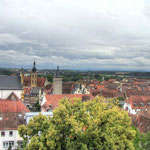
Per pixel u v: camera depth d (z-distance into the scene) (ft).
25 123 161.68
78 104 114.93
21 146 154.51
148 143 104.88
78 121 107.24
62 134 100.99
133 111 262.67
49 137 91.66
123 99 342.23
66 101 116.98
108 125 105.40
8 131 153.38
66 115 99.60
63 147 99.96
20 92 290.15
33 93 437.58
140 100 272.51
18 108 193.06
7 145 153.89
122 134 99.55
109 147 95.35
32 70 539.70
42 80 557.74
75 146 96.37
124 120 111.14
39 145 89.66
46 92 477.36
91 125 102.37
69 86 529.04
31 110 359.87
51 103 251.80
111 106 135.23
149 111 201.16
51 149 92.94
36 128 102.42
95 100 134.82
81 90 534.37
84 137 103.65
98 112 113.50
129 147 97.19
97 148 100.37
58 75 421.59
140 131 163.84
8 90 283.79
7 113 168.45
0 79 287.07
